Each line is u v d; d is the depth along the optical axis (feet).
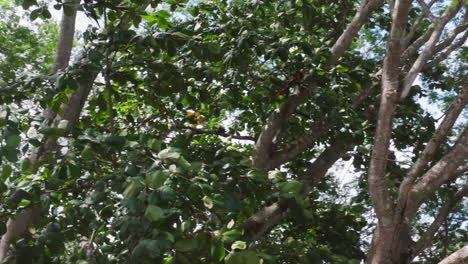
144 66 16.97
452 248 30.07
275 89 22.11
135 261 9.95
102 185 11.74
